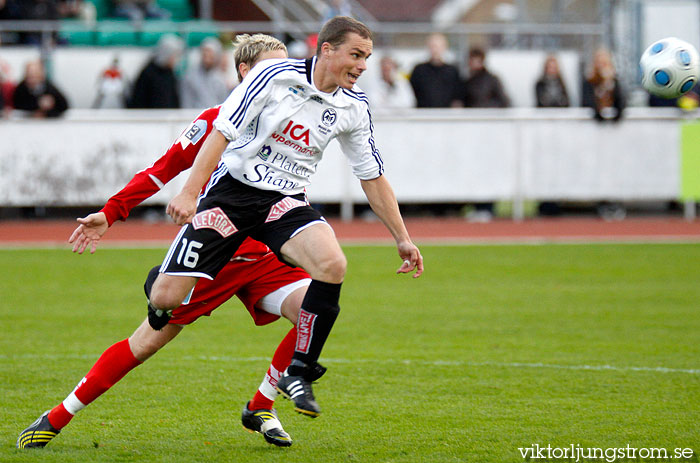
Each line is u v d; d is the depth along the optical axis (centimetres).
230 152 1477
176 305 1445
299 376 1420
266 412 1540
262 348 2327
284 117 1436
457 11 9569
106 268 3606
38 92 4784
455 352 2272
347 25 1405
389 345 2352
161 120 4825
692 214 5262
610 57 5456
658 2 6200
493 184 5028
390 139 4934
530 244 4331
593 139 5041
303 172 1504
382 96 5016
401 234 1579
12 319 2645
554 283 3322
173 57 4991
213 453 1472
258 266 1545
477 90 5081
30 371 2044
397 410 1755
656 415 1714
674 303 2945
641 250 4144
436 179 4988
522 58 5744
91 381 1479
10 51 5378
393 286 3256
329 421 1683
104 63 5475
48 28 5509
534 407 1773
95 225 1474
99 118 4775
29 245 4253
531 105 5778
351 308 2866
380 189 1579
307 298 1434
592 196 5075
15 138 4744
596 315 2750
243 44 1638
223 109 1401
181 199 1362
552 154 5038
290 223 1470
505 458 1453
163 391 1895
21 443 1486
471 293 3122
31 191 4775
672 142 5062
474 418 1697
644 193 5072
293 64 1433
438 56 5072
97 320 2644
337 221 5000
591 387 1933
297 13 6519
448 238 4531
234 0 6650
